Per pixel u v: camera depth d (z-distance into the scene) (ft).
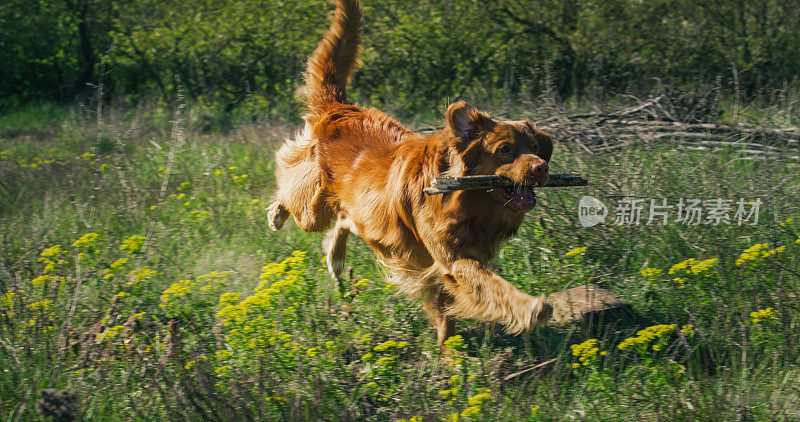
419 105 56.49
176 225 29.66
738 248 23.61
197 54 64.03
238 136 47.55
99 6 67.72
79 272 21.21
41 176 37.99
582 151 28.58
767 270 21.30
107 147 46.80
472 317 18.42
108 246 26.25
